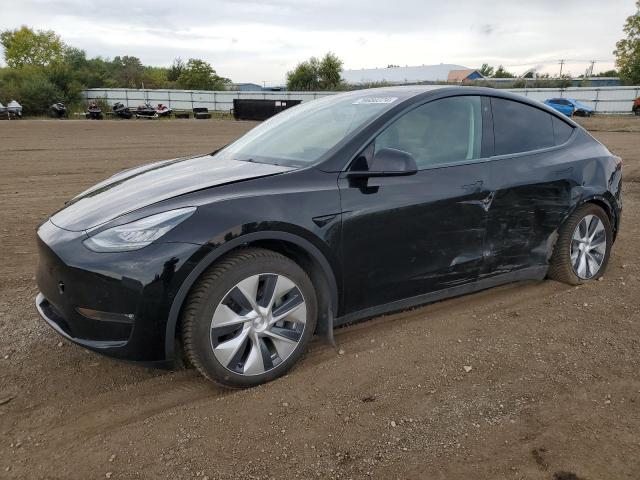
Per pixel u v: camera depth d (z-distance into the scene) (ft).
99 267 8.25
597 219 14.23
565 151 13.58
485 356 10.47
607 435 8.13
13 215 21.88
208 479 7.22
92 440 8.01
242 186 9.30
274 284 9.16
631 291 13.91
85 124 85.66
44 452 7.77
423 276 11.03
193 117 126.52
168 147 49.80
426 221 10.72
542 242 13.10
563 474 7.31
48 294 9.12
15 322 11.91
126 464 7.50
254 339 9.13
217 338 8.76
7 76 135.85
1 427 8.34
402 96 11.50
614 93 130.00
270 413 8.61
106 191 10.57
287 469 7.39
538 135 13.32
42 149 46.88
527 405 8.89
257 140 12.66
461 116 11.88
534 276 13.34
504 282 12.70
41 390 9.33
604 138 64.13
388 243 10.33
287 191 9.34
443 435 8.13
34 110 125.49
